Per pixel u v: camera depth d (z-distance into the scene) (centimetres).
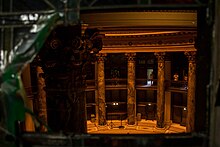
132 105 3191
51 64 1012
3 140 451
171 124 3172
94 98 3291
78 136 480
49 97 1049
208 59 477
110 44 2864
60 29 1000
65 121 1031
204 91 547
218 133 428
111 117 3375
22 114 450
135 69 3284
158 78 3006
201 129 568
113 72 3344
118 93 3369
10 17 444
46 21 442
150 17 1305
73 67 1042
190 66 2641
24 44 444
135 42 2820
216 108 427
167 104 3162
